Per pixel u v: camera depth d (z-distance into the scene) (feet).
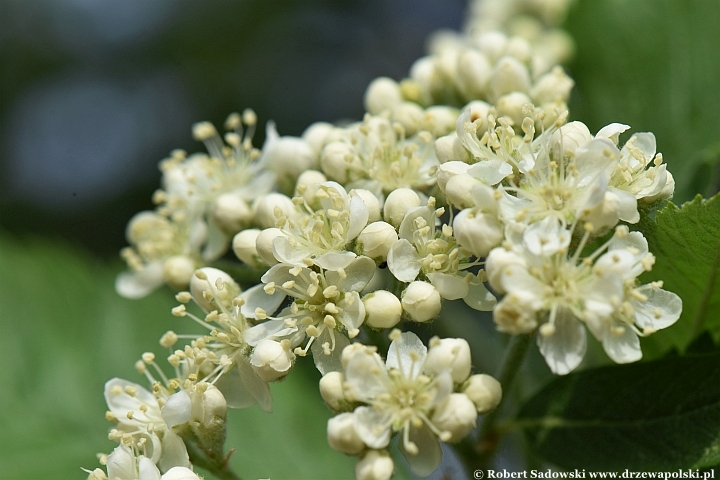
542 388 0.77
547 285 0.72
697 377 0.74
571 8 0.92
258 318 0.75
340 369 0.74
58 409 0.89
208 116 1.13
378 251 0.75
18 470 0.87
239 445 0.89
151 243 0.86
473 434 0.80
